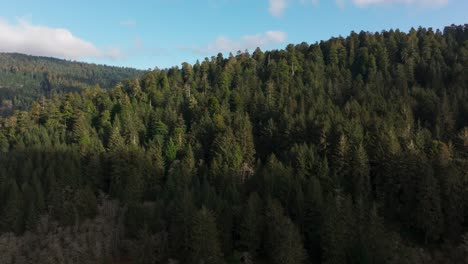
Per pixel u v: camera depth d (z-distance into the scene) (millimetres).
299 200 57781
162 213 59000
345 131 73375
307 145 76562
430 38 138375
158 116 99250
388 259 49250
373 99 92188
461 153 69562
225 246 55438
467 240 53500
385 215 61375
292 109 91812
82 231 59281
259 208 57062
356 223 51875
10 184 64500
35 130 100625
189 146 79000
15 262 54719
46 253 54875
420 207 56219
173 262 52812
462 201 57062
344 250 50281
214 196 58844
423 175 58281
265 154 84000
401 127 76188
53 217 61000
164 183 76250
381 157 66000
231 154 74500
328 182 63562
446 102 83875
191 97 110312
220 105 101875
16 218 59125
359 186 62156
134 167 72312
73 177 66938
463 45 130000
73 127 104062
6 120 113562
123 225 60688
